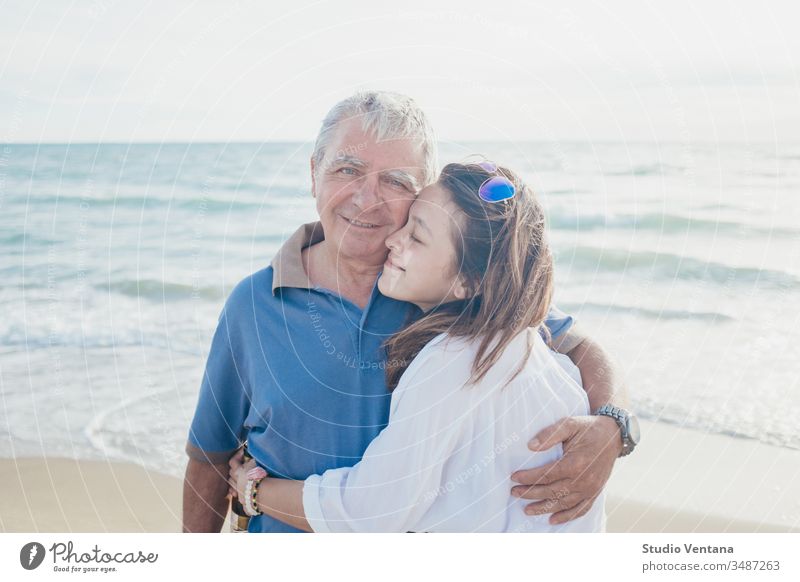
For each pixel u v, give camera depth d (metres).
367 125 1.58
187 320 3.38
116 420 2.66
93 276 3.61
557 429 1.58
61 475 2.31
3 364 2.97
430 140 1.61
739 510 2.20
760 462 2.45
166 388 2.88
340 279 1.63
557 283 3.50
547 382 1.60
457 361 1.56
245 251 3.60
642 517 2.20
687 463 2.44
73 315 3.42
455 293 1.59
